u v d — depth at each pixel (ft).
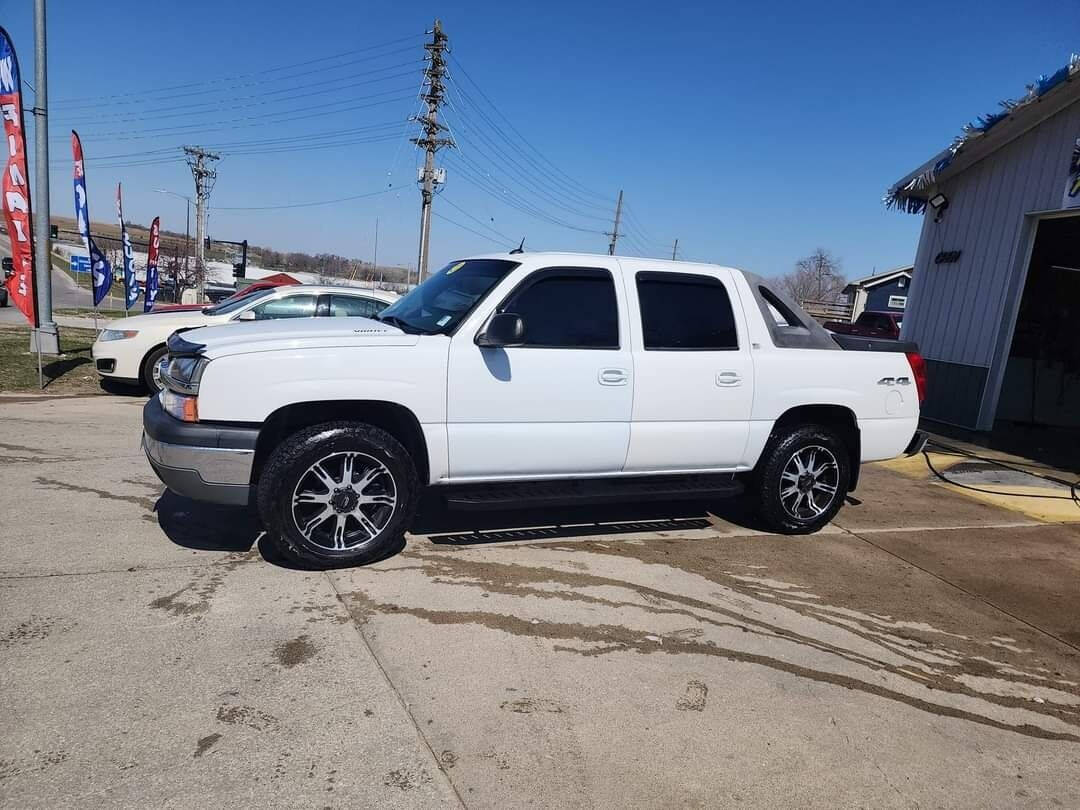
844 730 9.70
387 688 9.76
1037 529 19.65
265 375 12.42
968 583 15.37
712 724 9.57
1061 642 12.90
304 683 9.71
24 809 7.14
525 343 14.20
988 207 32.32
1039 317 38.45
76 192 41.96
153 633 10.73
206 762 8.04
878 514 20.22
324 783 7.86
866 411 17.40
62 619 10.96
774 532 17.69
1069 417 39.42
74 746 8.14
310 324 14.39
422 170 103.09
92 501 16.40
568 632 11.78
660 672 10.77
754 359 16.14
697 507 19.53
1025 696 11.01
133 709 8.87
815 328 17.37
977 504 22.02
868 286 146.82
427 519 16.81
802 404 16.69
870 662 11.66
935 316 35.50
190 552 13.83
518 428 14.06
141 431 23.79
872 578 15.24
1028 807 8.48
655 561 15.17
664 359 15.17
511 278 14.23
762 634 12.30
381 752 8.45
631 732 9.25
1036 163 29.84
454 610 12.20
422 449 13.75
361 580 13.10
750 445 16.33
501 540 15.72
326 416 13.51
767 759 8.94
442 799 7.77
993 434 34.01
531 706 9.62
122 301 145.48
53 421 24.67
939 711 10.39
